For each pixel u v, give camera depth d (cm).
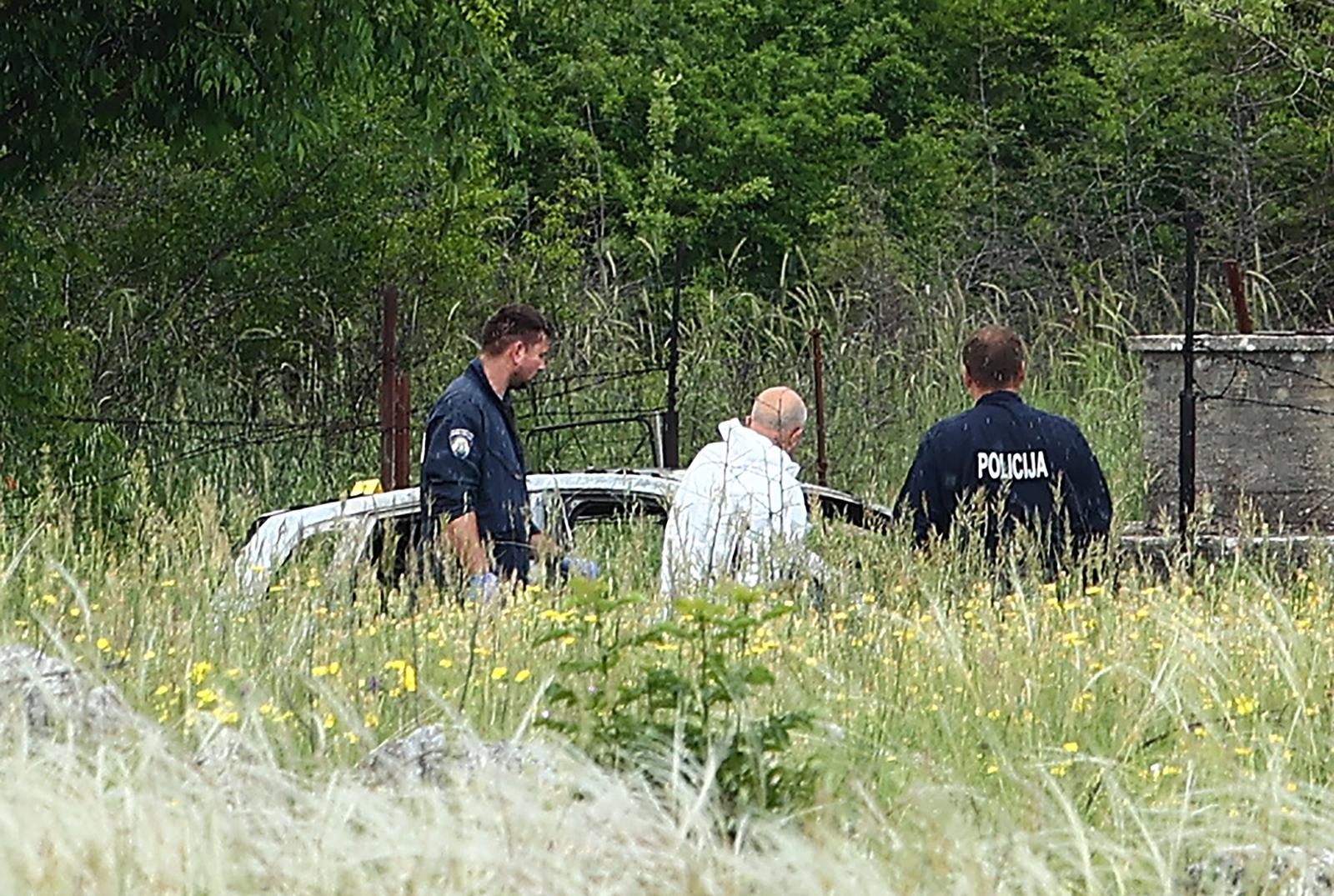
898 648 1647
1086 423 3769
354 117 4266
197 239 4247
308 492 3431
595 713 1292
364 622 1772
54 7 3231
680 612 1416
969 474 2055
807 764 1261
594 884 1054
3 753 1228
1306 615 1920
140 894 1027
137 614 1677
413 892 1034
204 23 3228
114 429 3491
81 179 4097
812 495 2188
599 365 3881
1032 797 1276
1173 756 1398
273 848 1073
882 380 4003
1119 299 5038
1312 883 1131
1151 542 2669
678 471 2341
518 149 3578
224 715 1346
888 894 1069
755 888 1073
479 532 2048
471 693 1509
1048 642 1680
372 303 4262
